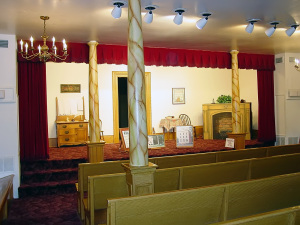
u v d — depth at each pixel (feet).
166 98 32.50
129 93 10.85
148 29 17.57
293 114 27.09
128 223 7.46
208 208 8.40
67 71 28.94
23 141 19.42
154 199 7.59
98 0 12.73
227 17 15.81
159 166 13.74
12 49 18.04
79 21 15.57
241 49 23.95
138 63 10.74
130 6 10.82
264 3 13.88
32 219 14.11
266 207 9.59
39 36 18.42
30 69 19.65
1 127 17.97
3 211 13.62
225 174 12.26
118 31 17.54
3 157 17.93
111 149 24.94
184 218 8.09
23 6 13.28
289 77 26.68
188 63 23.26
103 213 11.35
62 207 15.78
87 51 20.31
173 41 20.57
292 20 16.63
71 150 24.68
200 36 19.44
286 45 22.94
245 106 30.42
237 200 8.93
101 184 10.55
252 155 16.39
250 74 33.24
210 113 31.14
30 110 19.62
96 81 19.67
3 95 17.80
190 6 14.06
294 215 6.72
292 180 9.95
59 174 19.29
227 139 23.09
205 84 34.12
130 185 10.37
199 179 11.64
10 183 15.65
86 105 29.48
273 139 27.45
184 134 25.00
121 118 33.68
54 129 28.43
